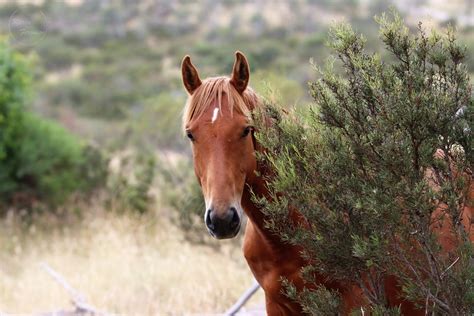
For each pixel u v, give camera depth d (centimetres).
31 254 1361
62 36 6291
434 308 482
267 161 521
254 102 536
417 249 488
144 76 5138
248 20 6219
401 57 497
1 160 1758
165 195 1488
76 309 964
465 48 493
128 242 1257
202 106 511
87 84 4956
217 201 487
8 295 1116
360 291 523
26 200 1769
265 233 534
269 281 547
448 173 485
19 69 1847
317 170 491
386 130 473
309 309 496
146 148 1978
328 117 495
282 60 4231
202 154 505
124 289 1030
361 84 495
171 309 930
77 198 1731
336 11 6128
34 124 1833
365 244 460
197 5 7050
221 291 957
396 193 462
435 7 5656
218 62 4388
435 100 474
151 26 6512
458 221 489
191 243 1132
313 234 489
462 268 468
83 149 1864
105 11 6819
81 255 1322
